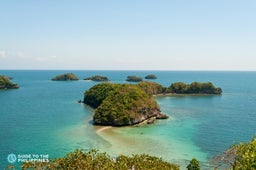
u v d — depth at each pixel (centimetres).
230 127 8888
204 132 8144
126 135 7619
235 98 17188
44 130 8094
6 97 16712
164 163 3325
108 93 12444
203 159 5734
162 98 16875
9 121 9444
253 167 2084
